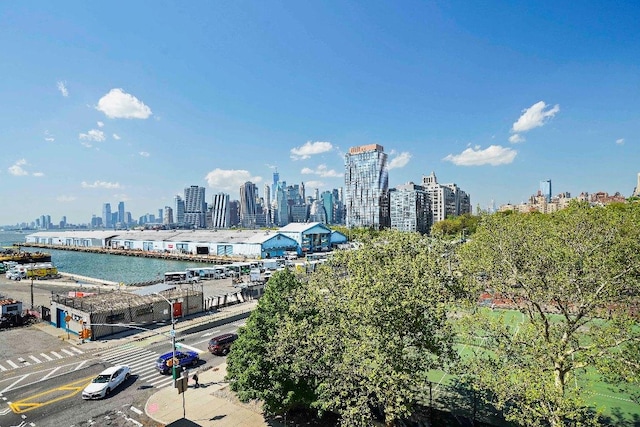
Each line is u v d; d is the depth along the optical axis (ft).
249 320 86.99
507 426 76.48
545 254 83.15
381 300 67.46
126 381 107.65
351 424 65.36
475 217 520.42
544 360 71.51
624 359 67.72
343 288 80.59
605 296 74.95
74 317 155.63
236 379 83.56
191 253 552.41
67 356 128.77
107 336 150.61
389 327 68.13
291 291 90.53
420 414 81.56
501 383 66.95
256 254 463.83
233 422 83.25
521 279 87.10
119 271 423.23
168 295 181.68
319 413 73.87
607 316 75.56
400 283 70.95
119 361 123.85
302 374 75.15
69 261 530.68
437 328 74.28
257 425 81.87
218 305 201.16
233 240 514.27
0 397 97.86
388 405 67.67
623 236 84.33
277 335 77.46
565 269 79.66
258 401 92.63
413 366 71.36
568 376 86.48
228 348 130.62
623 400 87.92
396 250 85.46
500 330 75.15
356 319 71.72
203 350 134.72
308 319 82.12
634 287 75.25
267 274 287.07
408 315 70.08
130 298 173.37
